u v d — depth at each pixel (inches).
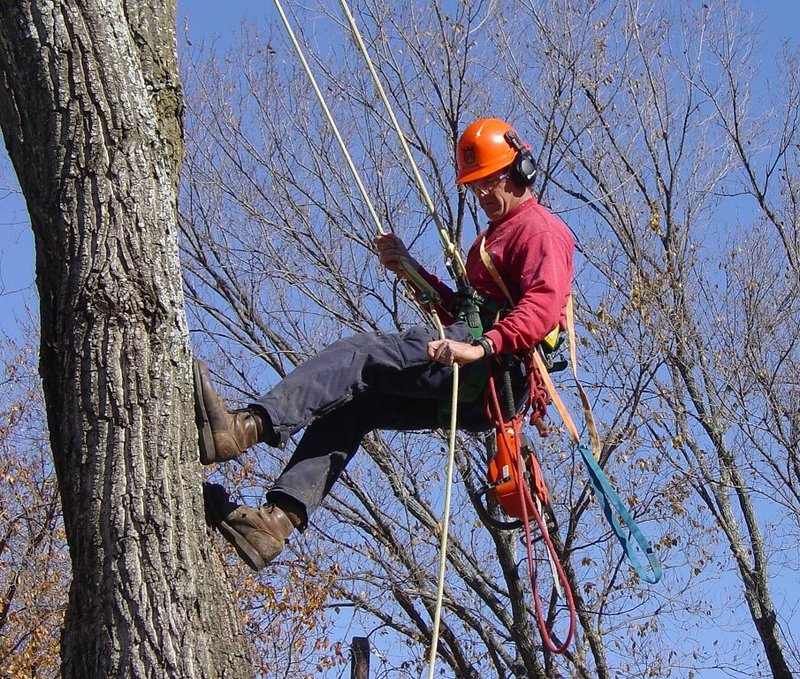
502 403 203.8
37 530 599.2
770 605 596.1
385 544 608.4
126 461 154.6
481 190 208.2
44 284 161.5
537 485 205.6
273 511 182.5
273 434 179.3
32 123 159.9
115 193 159.6
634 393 570.9
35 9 159.5
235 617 159.6
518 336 187.9
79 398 156.2
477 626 596.1
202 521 159.8
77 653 152.1
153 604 151.5
